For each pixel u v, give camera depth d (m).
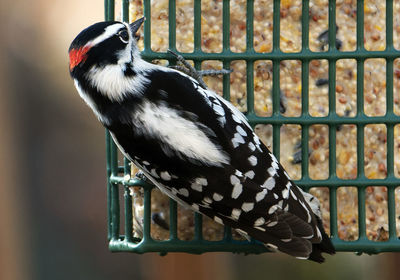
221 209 7.90
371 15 9.01
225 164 7.86
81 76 8.09
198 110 7.94
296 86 8.99
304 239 7.95
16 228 16.42
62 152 17.06
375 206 9.09
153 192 9.14
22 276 16.33
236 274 15.68
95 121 17.17
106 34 8.12
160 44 9.01
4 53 16.55
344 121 8.80
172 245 8.91
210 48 8.98
